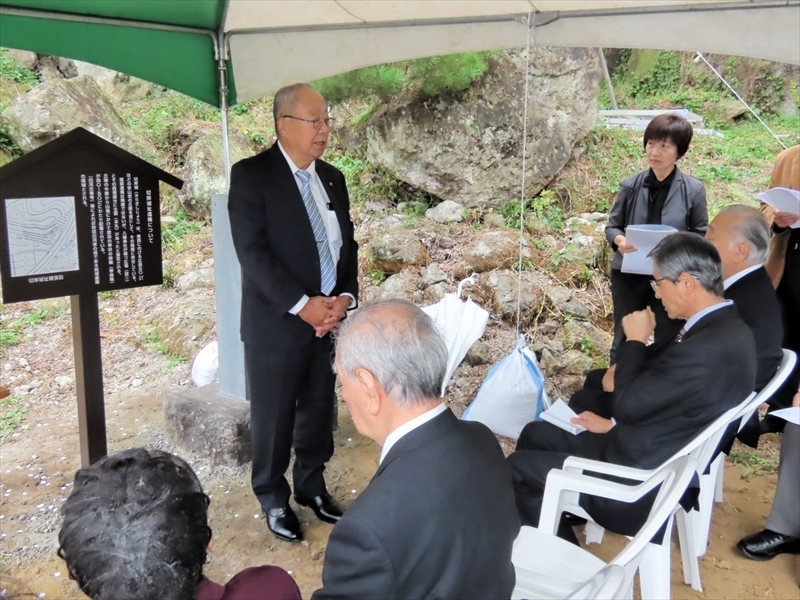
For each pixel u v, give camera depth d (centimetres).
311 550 286
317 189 275
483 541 130
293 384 276
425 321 141
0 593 179
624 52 899
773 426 344
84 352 276
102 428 289
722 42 280
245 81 332
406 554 124
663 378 218
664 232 328
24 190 243
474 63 520
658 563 216
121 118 673
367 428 143
